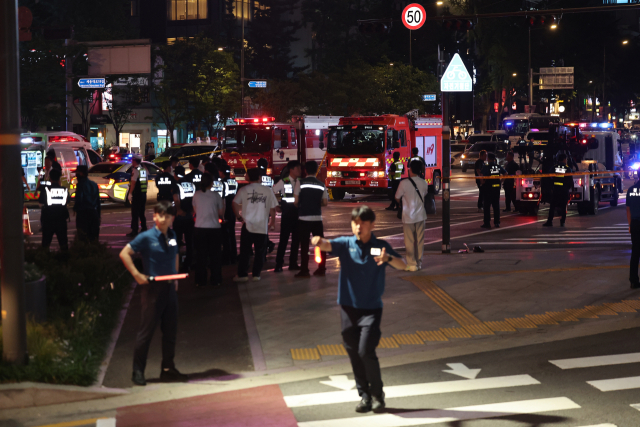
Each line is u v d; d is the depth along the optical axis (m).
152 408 6.48
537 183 23.25
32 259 10.41
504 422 5.96
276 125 31.55
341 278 6.37
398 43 72.75
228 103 53.97
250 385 7.13
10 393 6.44
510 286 11.32
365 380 6.37
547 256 14.38
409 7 22.05
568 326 9.19
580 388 6.82
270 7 88.19
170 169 16.83
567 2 69.50
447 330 9.04
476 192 35.41
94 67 40.31
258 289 11.59
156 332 9.24
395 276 12.30
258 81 46.75
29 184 26.88
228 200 14.40
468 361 7.82
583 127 29.66
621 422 5.91
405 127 29.66
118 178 26.91
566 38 68.94
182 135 67.62
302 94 51.12
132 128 64.94
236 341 8.72
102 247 12.33
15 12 7.13
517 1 64.44
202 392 6.93
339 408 6.41
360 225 6.27
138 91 54.31
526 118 56.88
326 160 29.47
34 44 37.41
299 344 8.52
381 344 8.51
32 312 7.83
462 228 20.30
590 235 18.47
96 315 9.01
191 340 8.78
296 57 93.00
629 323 9.26
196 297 11.16
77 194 14.61
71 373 6.93
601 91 93.94
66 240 14.10
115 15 67.69
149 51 39.56
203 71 54.62
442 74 14.79
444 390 6.85
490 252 15.20
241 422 6.08
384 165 28.33
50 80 39.25
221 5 80.56
